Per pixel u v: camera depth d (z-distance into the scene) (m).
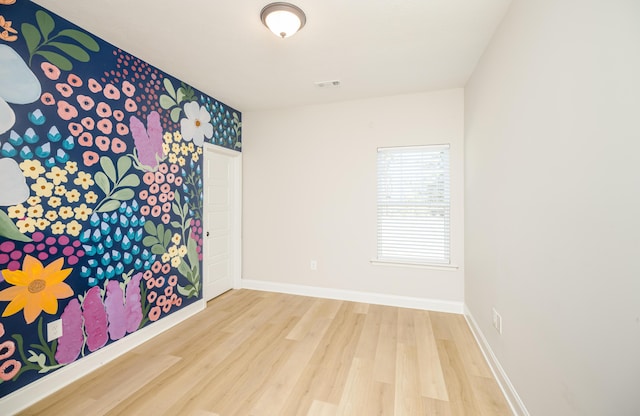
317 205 3.61
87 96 2.02
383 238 3.36
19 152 1.67
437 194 3.16
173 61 2.48
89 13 1.83
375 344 2.39
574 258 1.12
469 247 2.81
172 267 2.78
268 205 3.81
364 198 3.42
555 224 1.26
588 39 1.03
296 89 3.10
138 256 2.42
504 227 1.85
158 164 2.62
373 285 3.38
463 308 3.05
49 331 1.81
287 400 1.72
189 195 3.01
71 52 1.92
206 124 3.26
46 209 1.79
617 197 0.90
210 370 2.03
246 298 3.53
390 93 3.21
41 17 1.76
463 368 2.05
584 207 1.06
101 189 2.12
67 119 1.90
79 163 1.97
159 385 1.87
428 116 3.16
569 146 1.15
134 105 2.38
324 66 2.58
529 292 1.50
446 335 2.56
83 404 1.70
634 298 0.83
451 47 2.24
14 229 1.65
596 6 0.98
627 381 0.86
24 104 1.68
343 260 3.51
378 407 1.66
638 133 0.82
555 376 1.26
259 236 3.85
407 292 3.26
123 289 2.29
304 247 3.66
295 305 3.29
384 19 1.89
